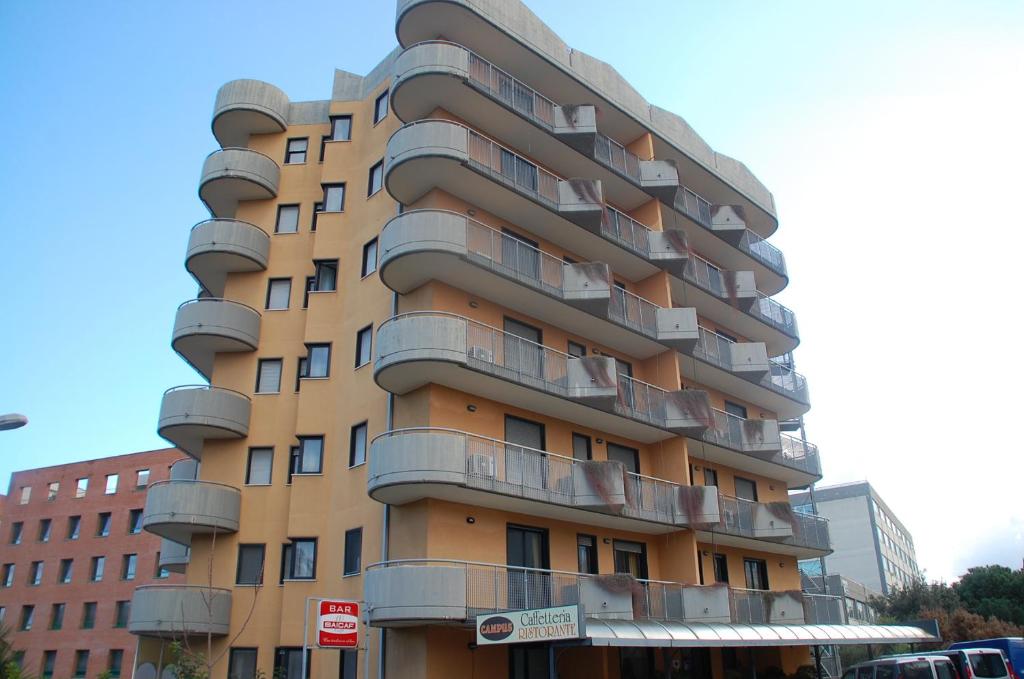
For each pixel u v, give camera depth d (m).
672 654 24.73
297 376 26.55
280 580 23.81
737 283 32.81
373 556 21.53
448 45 24.44
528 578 20.36
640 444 27.34
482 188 24.14
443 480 19.52
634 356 28.64
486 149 24.50
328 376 25.75
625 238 28.03
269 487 25.02
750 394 33.06
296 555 23.64
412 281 23.03
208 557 24.28
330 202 28.56
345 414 24.66
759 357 31.08
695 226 32.31
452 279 22.98
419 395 21.80
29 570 55.50
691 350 28.66
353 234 27.38
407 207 24.86
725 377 30.98
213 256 27.70
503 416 23.16
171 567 28.59
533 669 21.09
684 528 25.38
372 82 29.88
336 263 27.48
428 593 18.48
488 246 23.30
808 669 28.38
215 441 25.84
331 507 23.84
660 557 25.97
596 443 25.72
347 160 29.09
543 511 22.44
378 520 21.77
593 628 17.83
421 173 23.44
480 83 24.94
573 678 22.09
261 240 28.41
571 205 25.58
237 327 26.67
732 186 35.03
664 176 30.00
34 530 56.75
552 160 27.89
